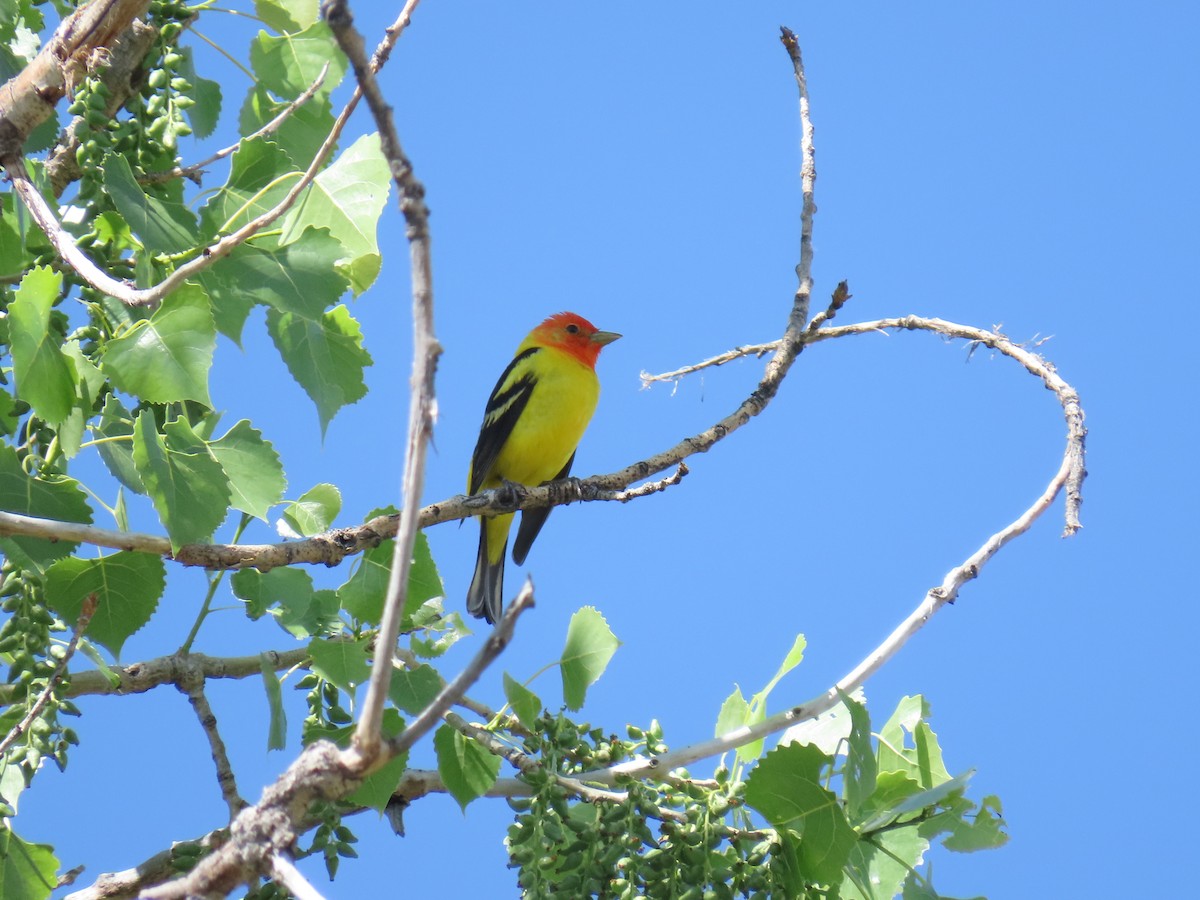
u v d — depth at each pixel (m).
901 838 10.14
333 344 10.03
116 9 9.36
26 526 8.33
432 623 10.52
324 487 10.08
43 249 9.34
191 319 8.75
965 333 10.29
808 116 11.45
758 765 9.21
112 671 10.11
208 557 8.63
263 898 8.32
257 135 10.22
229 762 10.17
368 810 10.72
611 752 10.05
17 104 9.22
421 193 4.83
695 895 8.83
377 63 8.38
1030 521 9.69
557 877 9.68
